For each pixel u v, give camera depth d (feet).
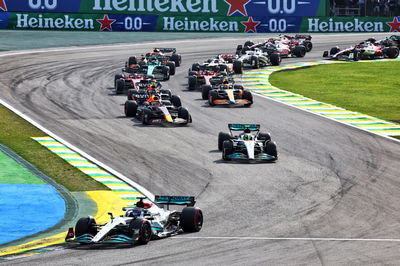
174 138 403.54
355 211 264.11
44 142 390.42
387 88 600.80
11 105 495.41
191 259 190.60
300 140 403.54
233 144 358.02
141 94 483.51
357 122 459.32
